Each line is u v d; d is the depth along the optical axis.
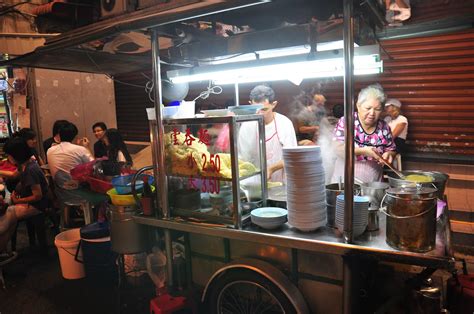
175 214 2.61
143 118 8.20
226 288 2.36
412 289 1.96
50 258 4.38
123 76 8.24
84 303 3.29
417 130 5.31
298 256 2.17
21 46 6.68
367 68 2.38
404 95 5.33
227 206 2.36
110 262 3.53
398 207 1.79
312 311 2.19
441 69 5.00
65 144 4.39
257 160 2.56
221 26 2.74
